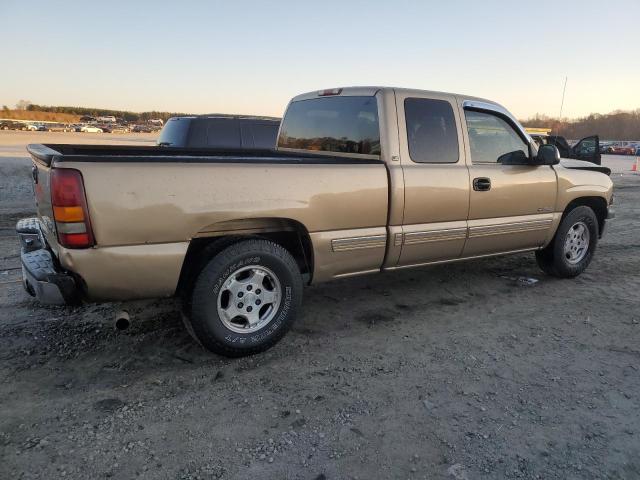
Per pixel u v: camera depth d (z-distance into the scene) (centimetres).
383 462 250
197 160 321
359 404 301
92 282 298
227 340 343
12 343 367
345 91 450
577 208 551
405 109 418
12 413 282
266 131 888
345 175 376
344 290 515
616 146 5069
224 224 347
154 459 247
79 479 232
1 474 233
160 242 312
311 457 252
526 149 505
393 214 403
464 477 240
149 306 443
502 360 364
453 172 436
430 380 332
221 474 238
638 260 668
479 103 466
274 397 307
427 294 508
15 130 7200
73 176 284
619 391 323
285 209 350
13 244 677
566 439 271
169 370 337
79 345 368
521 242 508
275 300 363
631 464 253
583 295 514
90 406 291
